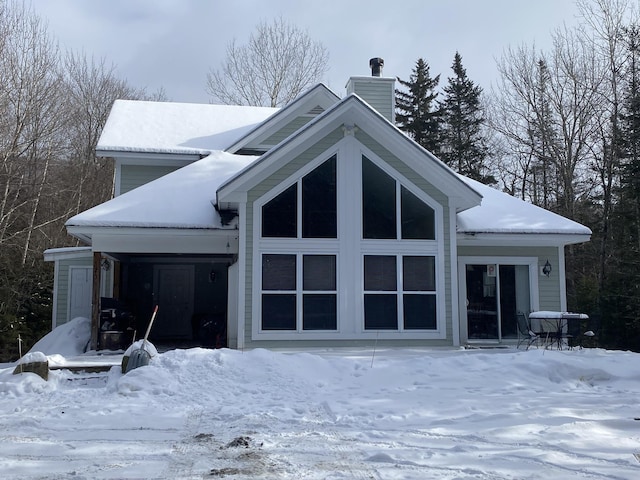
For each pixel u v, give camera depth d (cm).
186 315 1836
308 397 803
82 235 1318
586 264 2866
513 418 677
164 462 519
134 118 1953
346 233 1270
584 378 930
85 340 1454
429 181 1308
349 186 1283
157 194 1402
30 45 2531
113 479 471
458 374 927
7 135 2433
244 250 1229
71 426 657
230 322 1316
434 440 590
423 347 1257
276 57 3928
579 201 2956
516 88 3203
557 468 502
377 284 1272
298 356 971
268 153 1230
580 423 646
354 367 955
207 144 1820
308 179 1273
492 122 3519
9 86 2470
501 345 1462
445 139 4369
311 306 1245
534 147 3234
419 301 1280
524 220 1509
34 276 2128
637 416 689
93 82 3612
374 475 479
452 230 1304
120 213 1295
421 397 796
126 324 1420
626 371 948
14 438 606
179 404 770
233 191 1232
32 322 2092
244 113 2103
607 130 2830
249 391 830
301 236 1255
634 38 2700
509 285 1545
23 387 870
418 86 4528
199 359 933
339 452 546
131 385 845
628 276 2180
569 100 2972
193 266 1856
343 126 1284
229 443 579
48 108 2659
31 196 2538
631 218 2406
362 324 1253
